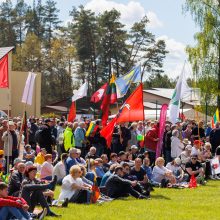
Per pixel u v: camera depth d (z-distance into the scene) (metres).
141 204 18.67
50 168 21.62
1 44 123.94
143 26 101.38
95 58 105.44
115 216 16.20
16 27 125.88
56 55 108.19
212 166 27.39
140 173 21.58
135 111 23.80
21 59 109.50
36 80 70.56
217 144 30.59
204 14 56.00
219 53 55.38
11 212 14.05
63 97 108.44
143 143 28.69
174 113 30.44
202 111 53.78
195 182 24.16
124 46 102.19
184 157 25.75
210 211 17.61
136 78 29.00
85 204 18.31
